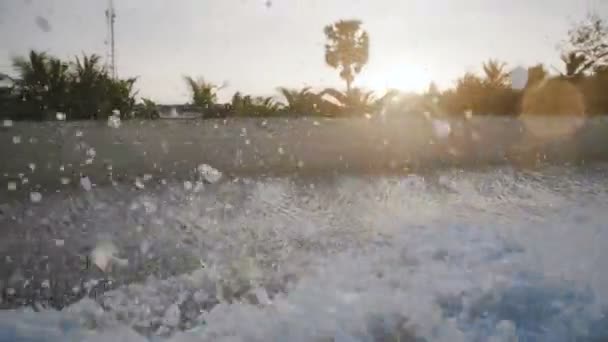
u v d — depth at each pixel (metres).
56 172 4.60
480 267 1.92
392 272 1.90
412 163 5.52
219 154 5.73
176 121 8.05
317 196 3.86
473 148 6.46
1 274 2.11
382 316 1.53
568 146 6.68
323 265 2.04
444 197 3.69
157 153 5.65
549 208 3.13
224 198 3.82
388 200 3.60
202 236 2.68
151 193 3.98
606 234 2.37
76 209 3.41
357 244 2.34
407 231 2.53
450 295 1.66
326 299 1.67
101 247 2.51
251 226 2.88
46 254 2.41
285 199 3.73
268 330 1.47
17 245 2.58
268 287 1.83
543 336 1.41
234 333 1.47
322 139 6.93
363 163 5.38
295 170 5.05
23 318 1.57
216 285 1.87
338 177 4.74
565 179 4.52
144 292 1.82
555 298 1.62
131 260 2.27
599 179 4.49
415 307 1.58
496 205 3.25
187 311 1.64
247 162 5.36
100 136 6.50
